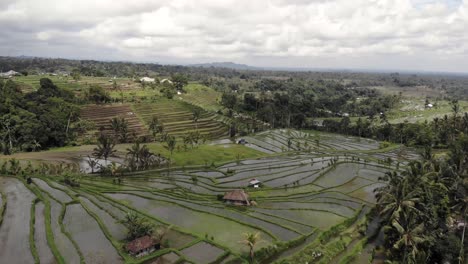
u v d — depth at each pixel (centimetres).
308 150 14400
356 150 14675
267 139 16925
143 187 8938
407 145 15712
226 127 18312
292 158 12950
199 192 8750
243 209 7581
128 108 18425
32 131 12494
